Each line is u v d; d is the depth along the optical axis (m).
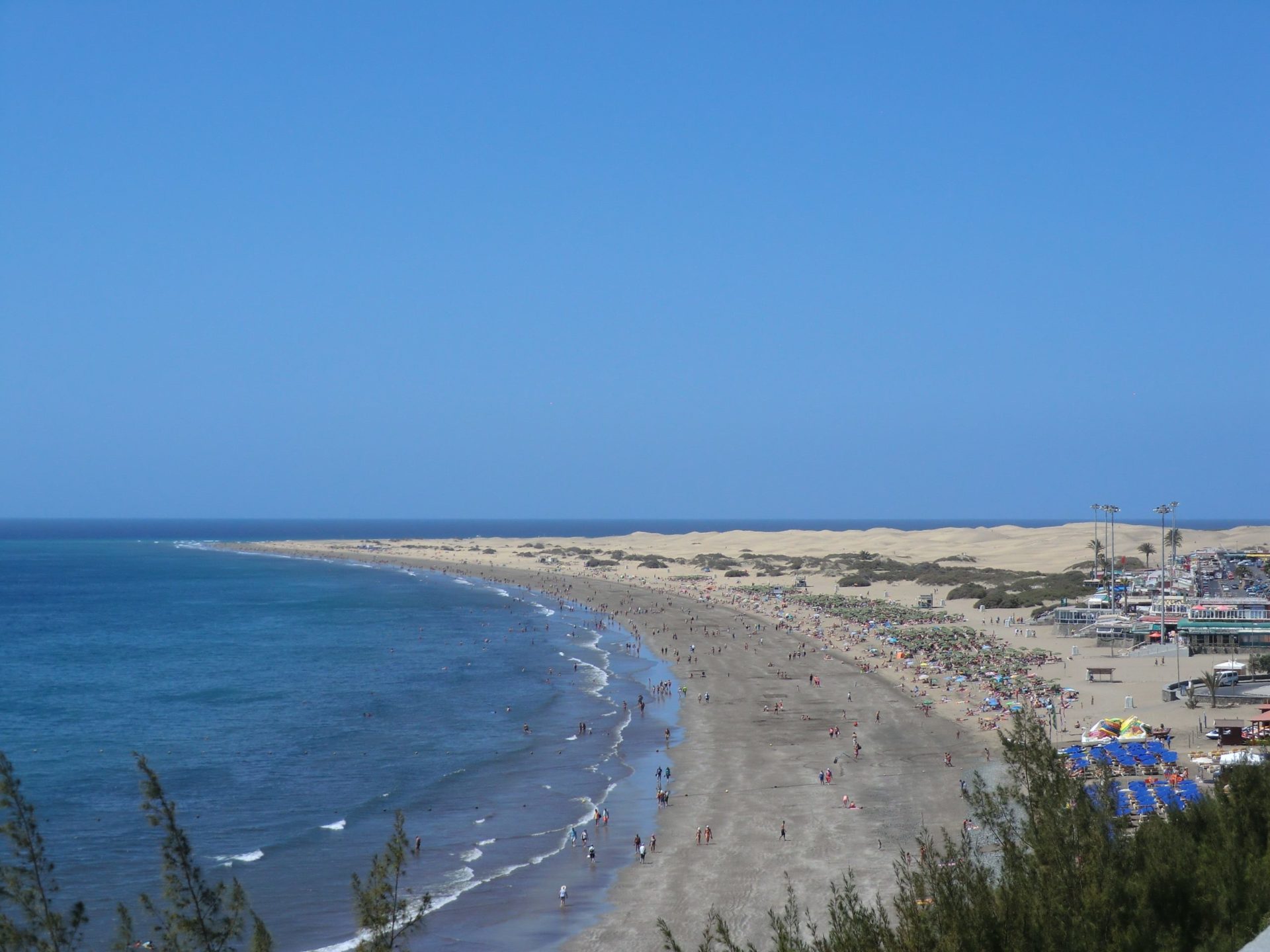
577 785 62.03
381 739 74.69
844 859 46.88
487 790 61.03
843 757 66.62
